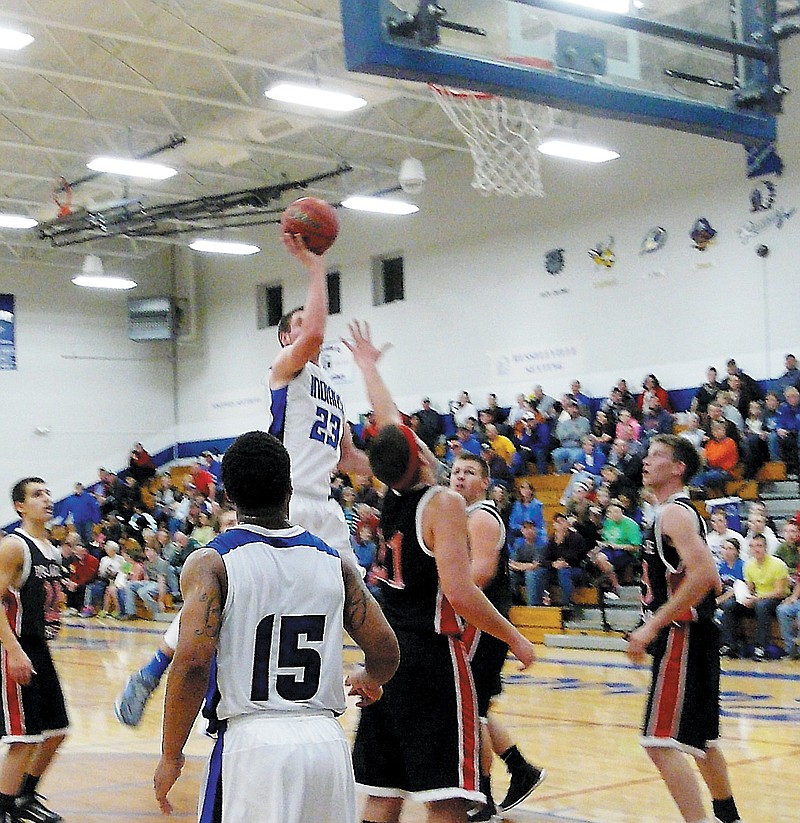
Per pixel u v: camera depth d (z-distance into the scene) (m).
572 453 16.42
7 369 24.17
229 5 14.20
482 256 19.42
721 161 16.05
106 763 7.23
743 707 8.93
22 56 15.92
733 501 13.58
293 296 23.17
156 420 25.80
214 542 2.97
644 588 4.62
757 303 15.62
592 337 17.69
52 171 20.42
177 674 2.79
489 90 5.71
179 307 25.59
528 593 14.60
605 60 6.05
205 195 21.61
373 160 20.31
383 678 3.21
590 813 5.58
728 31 6.53
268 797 2.79
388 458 3.95
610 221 17.48
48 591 5.39
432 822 3.84
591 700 9.59
